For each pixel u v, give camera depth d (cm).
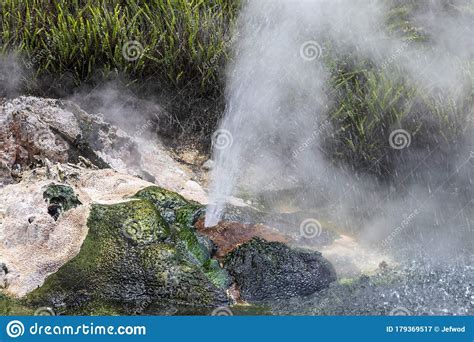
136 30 669
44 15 665
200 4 708
